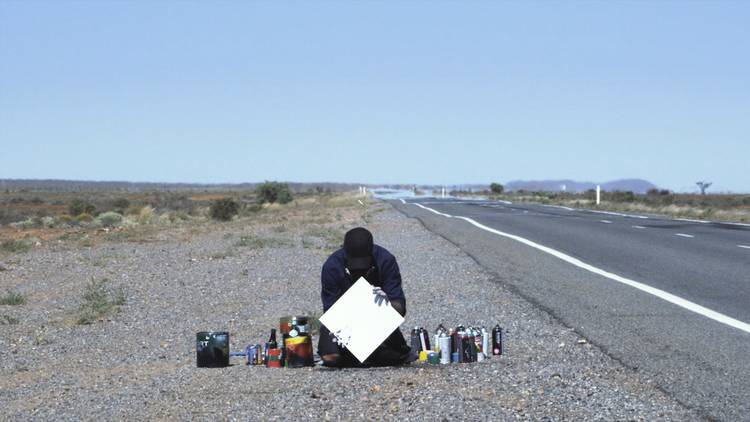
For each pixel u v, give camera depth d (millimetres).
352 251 8914
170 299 14375
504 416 6590
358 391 7469
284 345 9023
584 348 9492
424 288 14750
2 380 8891
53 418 7059
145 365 9477
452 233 26547
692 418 6547
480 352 9117
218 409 7031
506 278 15680
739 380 7844
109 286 15797
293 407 6977
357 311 8750
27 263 19516
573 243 23141
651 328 10680
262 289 15297
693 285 14789
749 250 21312
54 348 10641
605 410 6750
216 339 9039
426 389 7508
